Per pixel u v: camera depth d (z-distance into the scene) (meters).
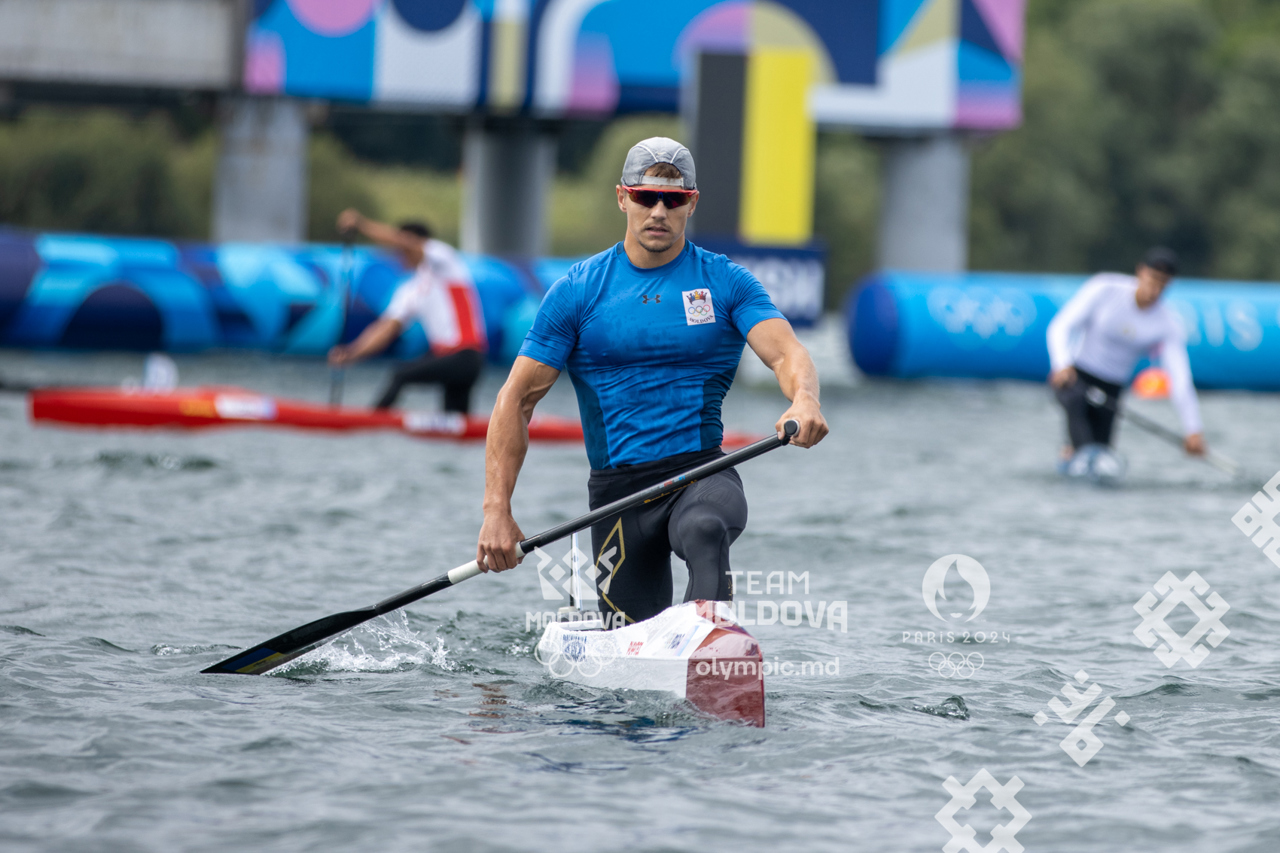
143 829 11.57
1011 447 48.41
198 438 39.81
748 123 70.06
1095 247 189.25
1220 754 14.17
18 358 65.12
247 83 75.00
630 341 16.34
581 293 16.52
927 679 17.02
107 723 14.24
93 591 20.64
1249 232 185.38
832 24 80.62
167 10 74.12
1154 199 189.25
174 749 13.56
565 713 15.22
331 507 29.33
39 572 21.73
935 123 82.50
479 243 94.50
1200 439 36.31
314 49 75.38
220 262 68.56
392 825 11.78
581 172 191.75
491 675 16.83
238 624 19.20
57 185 128.12
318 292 68.88
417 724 14.70
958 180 86.12
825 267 71.44
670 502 16.44
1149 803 12.74
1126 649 18.86
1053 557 26.05
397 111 92.75
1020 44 82.88
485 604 20.80
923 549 26.44
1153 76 193.12
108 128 131.00
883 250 87.88
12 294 63.69
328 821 11.84
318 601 20.86
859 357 77.62
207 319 66.88
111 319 65.25
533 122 92.69
